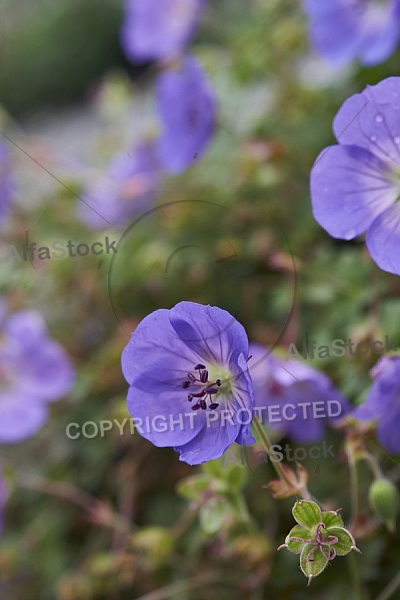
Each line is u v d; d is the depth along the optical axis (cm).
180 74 66
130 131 83
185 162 67
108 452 64
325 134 67
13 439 65
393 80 42
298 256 61
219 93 76
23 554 66
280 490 43
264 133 71
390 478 50
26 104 133
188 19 80
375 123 43
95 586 60
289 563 55
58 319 69
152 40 82
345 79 67
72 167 73
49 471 66
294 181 66
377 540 53
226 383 41
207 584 58
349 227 44
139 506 64
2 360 64
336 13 64
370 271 56
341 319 56
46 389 64
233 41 77
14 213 69
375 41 62
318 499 51
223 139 72
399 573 50
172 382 41
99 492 66
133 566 58
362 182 44
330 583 54
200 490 49
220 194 67
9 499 65
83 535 67
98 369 65
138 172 73
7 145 68
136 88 91
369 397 45
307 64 74
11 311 66
